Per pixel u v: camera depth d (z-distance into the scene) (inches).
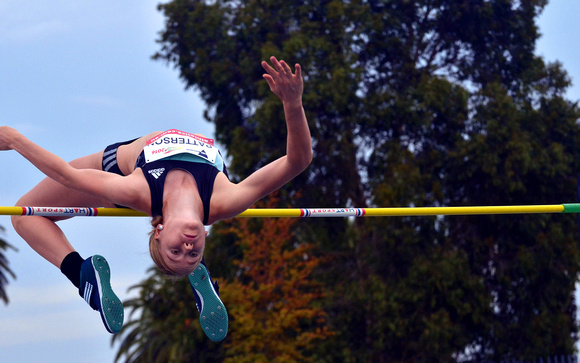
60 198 250.5
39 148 214.5
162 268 211.9
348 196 1109.7
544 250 1042.7
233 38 1163.9
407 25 1184.8
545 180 1069.8
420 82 1095.0
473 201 1095.0
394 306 979.9
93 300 231.9
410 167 1040.8
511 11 1186.0
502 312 1077.1
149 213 220.5
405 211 298.0
